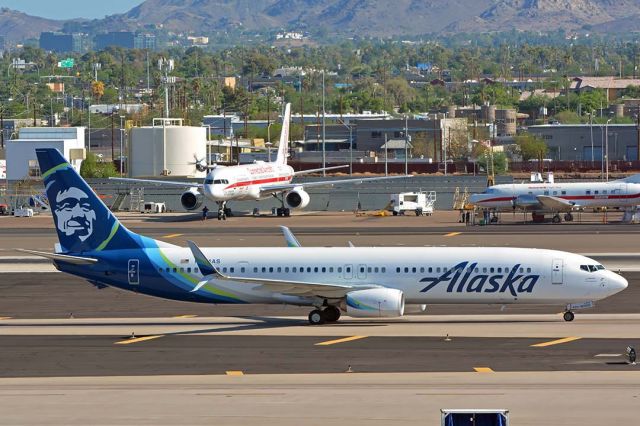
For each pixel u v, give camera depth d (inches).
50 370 5580.7
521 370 5418.3
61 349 6146.7
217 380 5300.2
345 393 4975.4
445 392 4970.5
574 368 5447.8
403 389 5039.4
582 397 4847.4
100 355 5959.6
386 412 4628.4
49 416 4630.9
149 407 4763.8
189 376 5398.6
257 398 4906.5
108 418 4591.5
